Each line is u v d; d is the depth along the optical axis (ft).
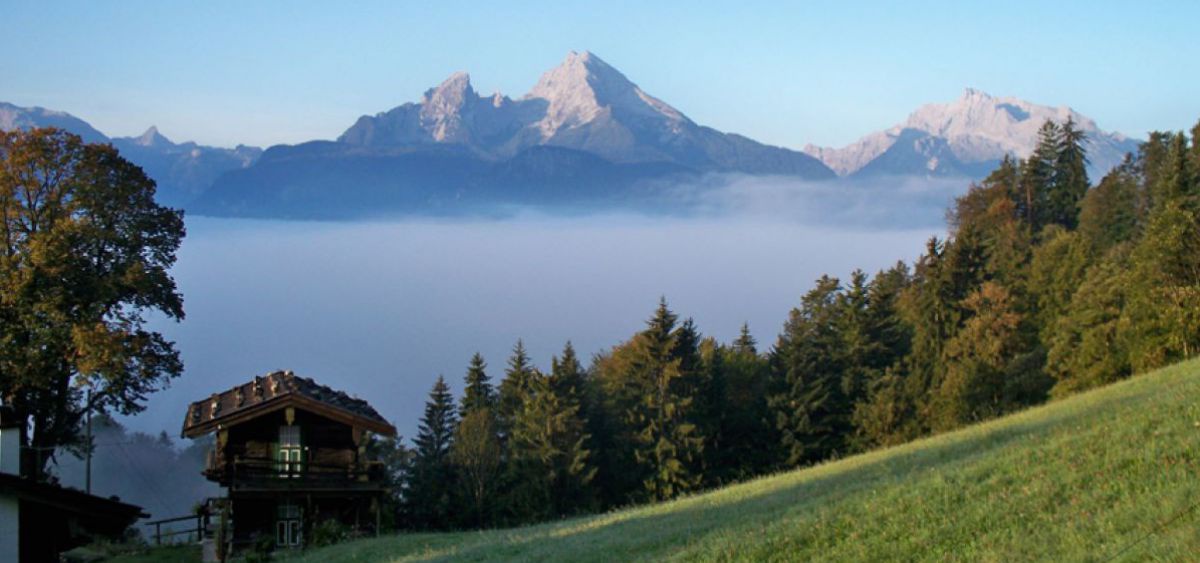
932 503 80.28
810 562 74.38
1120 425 90.94
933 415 250.57
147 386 185.98
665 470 276.41
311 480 150.71
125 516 109.40
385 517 163.84
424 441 304.71
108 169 181.27
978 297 306.55
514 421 306.96
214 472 151.94
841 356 313.32
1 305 170.19
